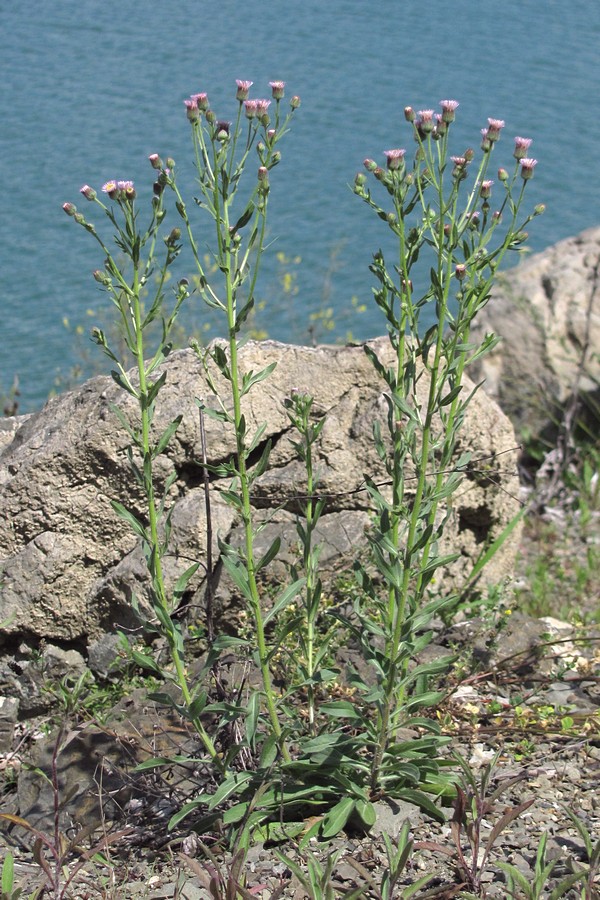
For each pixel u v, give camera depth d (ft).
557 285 31.71
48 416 18.04
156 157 12.24
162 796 13.66
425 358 12.34
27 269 48.08
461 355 13.37
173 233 12.29
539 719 15.48
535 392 30.53
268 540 17.56
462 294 12.25
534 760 14.65
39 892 11.93
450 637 17.72
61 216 53.88
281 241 54.08
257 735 13.50
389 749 13.21
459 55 91.91
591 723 15.38
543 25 103.96
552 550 26.03
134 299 12.23
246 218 11.84
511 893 11.14
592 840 12.66
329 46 93.86
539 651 17.56
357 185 12.69
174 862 12.90
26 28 97.71
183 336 30.50
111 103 73.77
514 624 18.39
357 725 13.56
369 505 18.22
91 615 17.44
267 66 86.28
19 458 17.54
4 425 19.57
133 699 16.10
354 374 18.61
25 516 17.29
